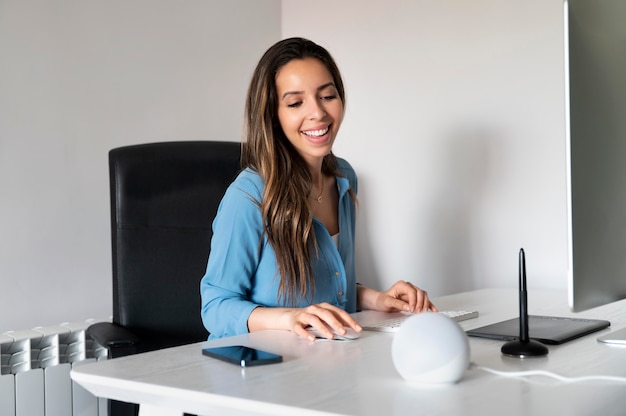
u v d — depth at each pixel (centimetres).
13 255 244
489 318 177
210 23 306
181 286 214
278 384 110
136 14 279
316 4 326
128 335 197
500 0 274
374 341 145
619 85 121
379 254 310
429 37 293
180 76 295
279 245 173
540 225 268
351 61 316
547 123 265
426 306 185
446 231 291
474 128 283
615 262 121
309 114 175
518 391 105
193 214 216
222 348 135
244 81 321
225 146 221
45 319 252
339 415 94
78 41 261
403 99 301
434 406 98
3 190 241
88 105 264
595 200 116
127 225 213
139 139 280
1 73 240
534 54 267
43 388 236
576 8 112
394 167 304
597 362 124
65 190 257
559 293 230
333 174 196
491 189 279
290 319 155
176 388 109
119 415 198
